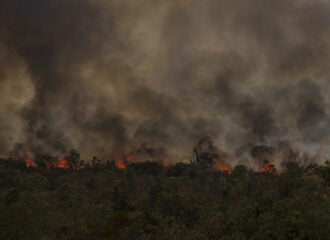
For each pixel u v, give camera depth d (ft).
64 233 338.13
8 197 404.77
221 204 409.90
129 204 429.79
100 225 323.37
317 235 264.72
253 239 290.15
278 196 389.19
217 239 311.68
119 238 305.94
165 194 404.77
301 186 384.68
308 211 289.74
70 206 437.58
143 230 341.00
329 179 389.39
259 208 323.57
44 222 332.60
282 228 275.39
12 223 304.09
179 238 325.62
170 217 368.89
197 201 409.69
